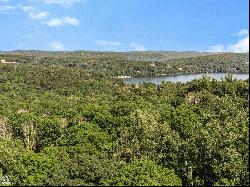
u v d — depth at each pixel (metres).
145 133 74.69
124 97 161.88
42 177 57.00
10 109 151.38
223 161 55.53
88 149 78.31
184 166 59.34
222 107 95.06
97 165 59.62
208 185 57.19
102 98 178.38
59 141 93.94
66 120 120.75
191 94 140.12
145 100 147.00
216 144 57.56
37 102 166.88
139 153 68.50
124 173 56.94
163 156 65.00
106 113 117.25
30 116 116.06
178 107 112.19
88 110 124.00
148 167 57.56
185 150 61.91
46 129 106.31
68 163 60.91
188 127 81.56
